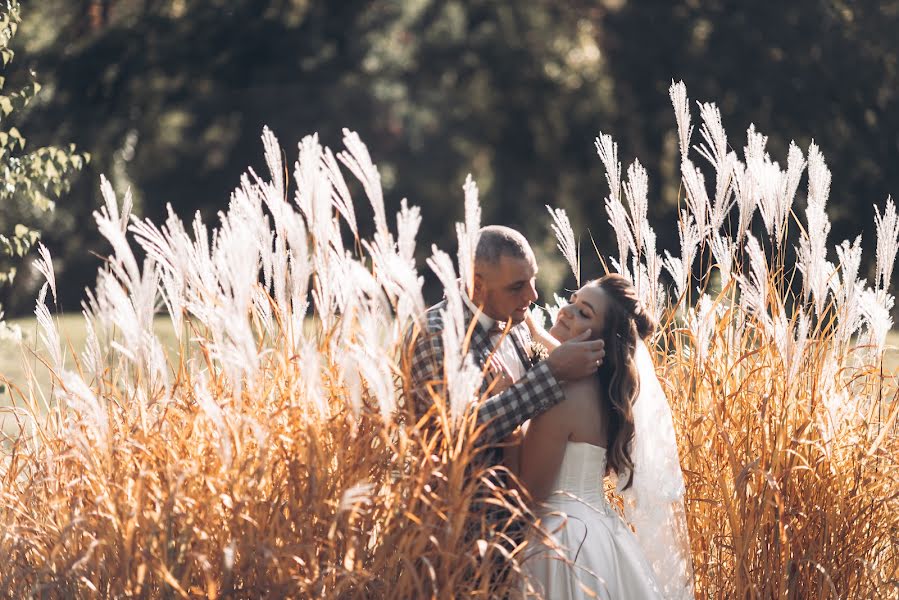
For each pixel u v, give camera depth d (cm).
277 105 2184
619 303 371
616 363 366
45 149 587
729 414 398
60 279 2064
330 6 2220
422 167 2258
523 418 346
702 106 419
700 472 404
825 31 1691
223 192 2253
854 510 396
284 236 345
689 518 406
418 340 345
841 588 389
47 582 321
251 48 2169
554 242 2202
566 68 2180
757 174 413
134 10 2141
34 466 374
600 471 371
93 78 2008
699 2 1975
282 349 355
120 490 315
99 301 312
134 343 314
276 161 346
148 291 327
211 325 330
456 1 2262
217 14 2131
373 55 2206
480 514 335
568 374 352
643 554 369
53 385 383
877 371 419
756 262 396
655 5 1995
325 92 2209
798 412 399
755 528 382
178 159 2297
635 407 374
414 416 324
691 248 422
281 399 340
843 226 1532
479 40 2208
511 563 333
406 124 2227
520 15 2227
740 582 379
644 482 375
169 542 311
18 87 632
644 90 2012
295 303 333
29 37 1820
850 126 1667
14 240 570
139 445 322
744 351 421
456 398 305
